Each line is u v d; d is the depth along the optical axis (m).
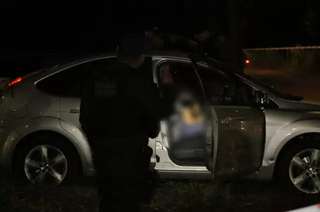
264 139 5.15
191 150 5.64
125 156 4.25
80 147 5.28
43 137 5.34
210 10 12.62
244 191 5.39
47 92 5.37
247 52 27.67
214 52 9.13
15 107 5.32
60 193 5.14
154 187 5.30
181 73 5.68
